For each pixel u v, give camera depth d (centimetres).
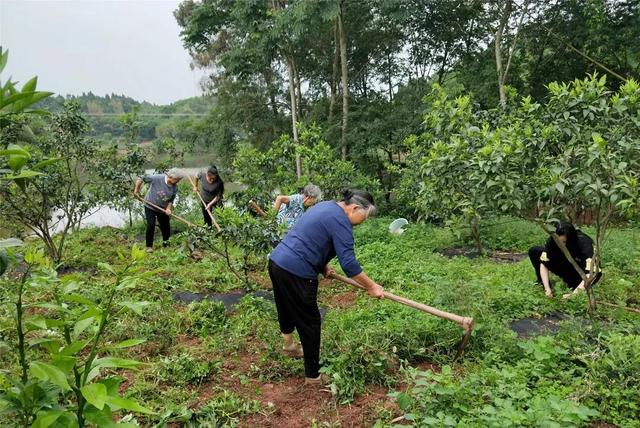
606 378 376
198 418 364
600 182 468
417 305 416
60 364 165
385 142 1525
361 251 873
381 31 1666
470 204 559
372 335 446
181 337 522
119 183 939
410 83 1639
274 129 1902
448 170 562
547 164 518
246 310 569
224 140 2006
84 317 177
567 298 598
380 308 546
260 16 1478
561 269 615
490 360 425
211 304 571
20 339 176
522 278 687
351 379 402
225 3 1576
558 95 538
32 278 189
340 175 1016
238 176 973
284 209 721
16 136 392
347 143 1544
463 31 1586
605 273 709
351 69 1783
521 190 505
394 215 1391
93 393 158
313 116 1733
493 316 495
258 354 475
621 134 512
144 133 1503
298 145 1045
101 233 1106
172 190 953
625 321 523
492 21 1503
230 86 1966
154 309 564
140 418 361
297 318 402
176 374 421
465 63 1630
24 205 854
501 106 852
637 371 374
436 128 680
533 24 1485
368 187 1186
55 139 843
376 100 1688
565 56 1546
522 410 326
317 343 407
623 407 355
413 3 1478
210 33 1677
